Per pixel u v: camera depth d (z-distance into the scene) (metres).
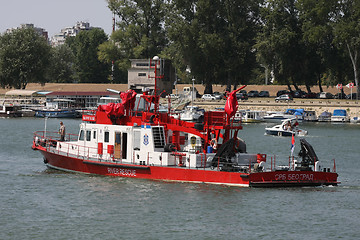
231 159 86.75
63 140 104.69
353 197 83.38
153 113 90.69
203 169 85.44
